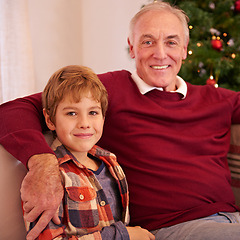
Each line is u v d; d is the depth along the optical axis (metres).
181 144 1.40
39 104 1.26
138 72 1.56
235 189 1.61
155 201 1.29
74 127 1.09
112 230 1.02
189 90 1.60
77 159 1.16
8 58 2.72
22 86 2.80
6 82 2.71
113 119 1.41
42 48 3.46
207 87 1.65
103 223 1.08
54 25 3.56
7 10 2.70
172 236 1.19
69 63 3.80
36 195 0.92
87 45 3.96
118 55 3.88
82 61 3.99
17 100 1.23
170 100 1.51
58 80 1.12
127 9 3.78
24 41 2.80
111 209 1.16
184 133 1.45
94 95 1.11
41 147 1.03
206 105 1.55
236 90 2.46
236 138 1.61
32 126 1.12
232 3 2.38
